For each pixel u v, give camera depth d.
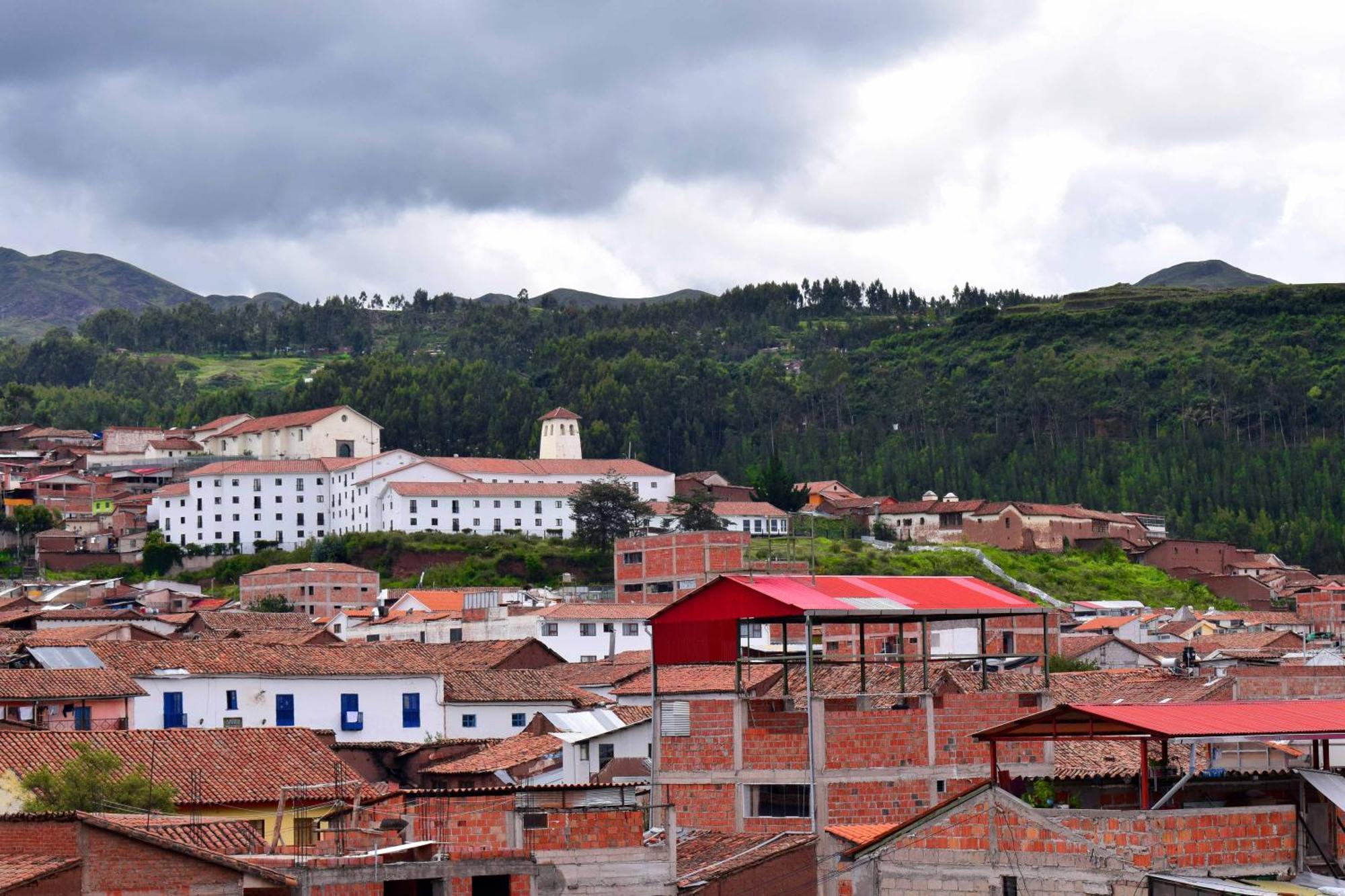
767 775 58.06
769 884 51.50
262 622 141.25
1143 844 41.38
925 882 44.44
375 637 171.38
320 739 79.69
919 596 61.72
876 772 57.00
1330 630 187.38
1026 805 43.09
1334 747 46.53
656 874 48.41
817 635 92.75
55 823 42.88
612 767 76.19
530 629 157.50
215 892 43.12
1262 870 42.00
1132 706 44.97
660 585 194.38
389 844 50.28
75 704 77.50
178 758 63.03
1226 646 145.38
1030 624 136.38
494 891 46.19
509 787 52.72
